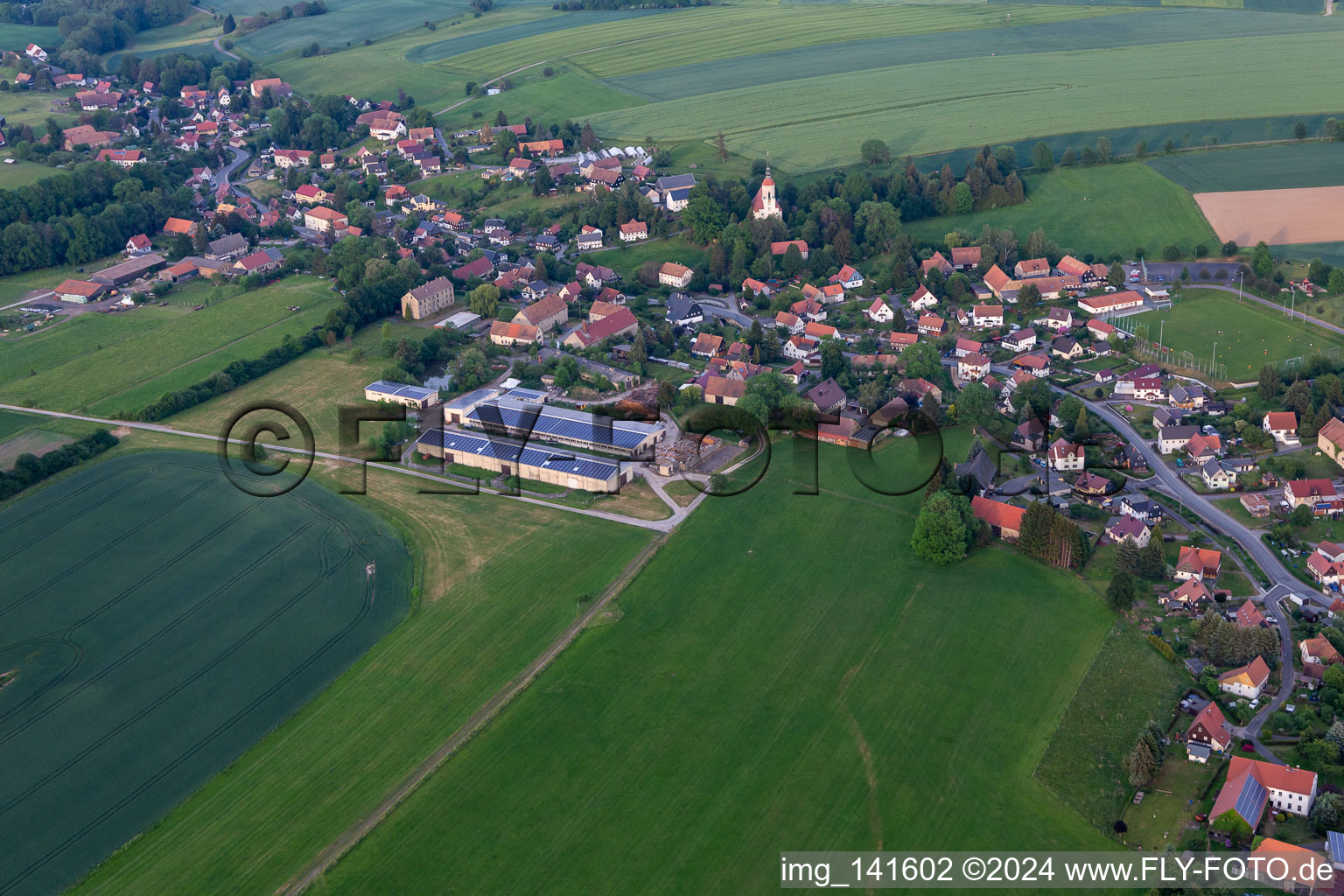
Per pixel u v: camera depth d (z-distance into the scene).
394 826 170.88
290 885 161.25
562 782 178.62
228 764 185.38
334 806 175.38
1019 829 168.25
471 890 159.88
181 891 160.88
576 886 160.25
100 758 188.00
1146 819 169.12
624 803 174.38
